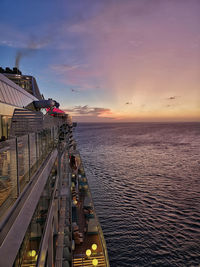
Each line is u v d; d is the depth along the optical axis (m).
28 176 4.91
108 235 22.09
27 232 4.16
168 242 20.89
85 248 15.93
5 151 3.31
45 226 6.67
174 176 48.12
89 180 44.28
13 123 10.52
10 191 3.50
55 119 15.34
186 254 19.09
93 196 34.34
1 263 2.45
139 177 47.09
